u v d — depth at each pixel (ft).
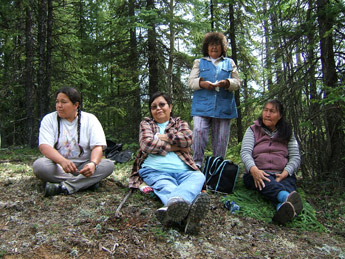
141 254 6.27
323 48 12.25
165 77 26.96
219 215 8.77
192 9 28.22
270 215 9.00
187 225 7.16
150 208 8.68
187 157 9.52
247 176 10.68
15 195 9.51
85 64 27.20
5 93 27.40
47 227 7.29
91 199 9.27
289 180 9.78
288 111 13.08
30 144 26.09
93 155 9.89
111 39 27.12
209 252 6.54
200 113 11.94
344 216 9.17
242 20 28.73
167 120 10.14
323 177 12.35
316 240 7.57
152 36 25.39
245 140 10.66
